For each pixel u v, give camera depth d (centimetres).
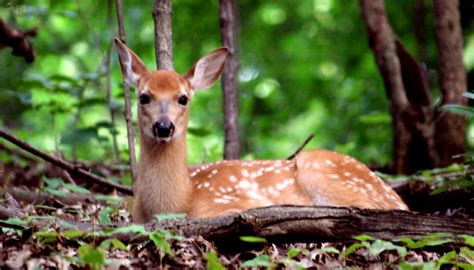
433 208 1191
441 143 1484
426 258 856
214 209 1045
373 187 1094
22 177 1436
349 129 2600
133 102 1523
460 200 1168
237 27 2348
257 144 2533
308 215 837
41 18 2094
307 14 2970
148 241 812
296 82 2986
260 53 2964
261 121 2723
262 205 1061
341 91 2903
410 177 1243
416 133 1499
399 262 833
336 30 2948
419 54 2345
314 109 2884
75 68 2461
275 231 827
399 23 2678
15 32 1344
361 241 838
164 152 1025
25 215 865
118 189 1227
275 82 2980
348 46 2925
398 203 1095
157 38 1135
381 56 1523
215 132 2462
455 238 863
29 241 794
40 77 1582
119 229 766
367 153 2161
